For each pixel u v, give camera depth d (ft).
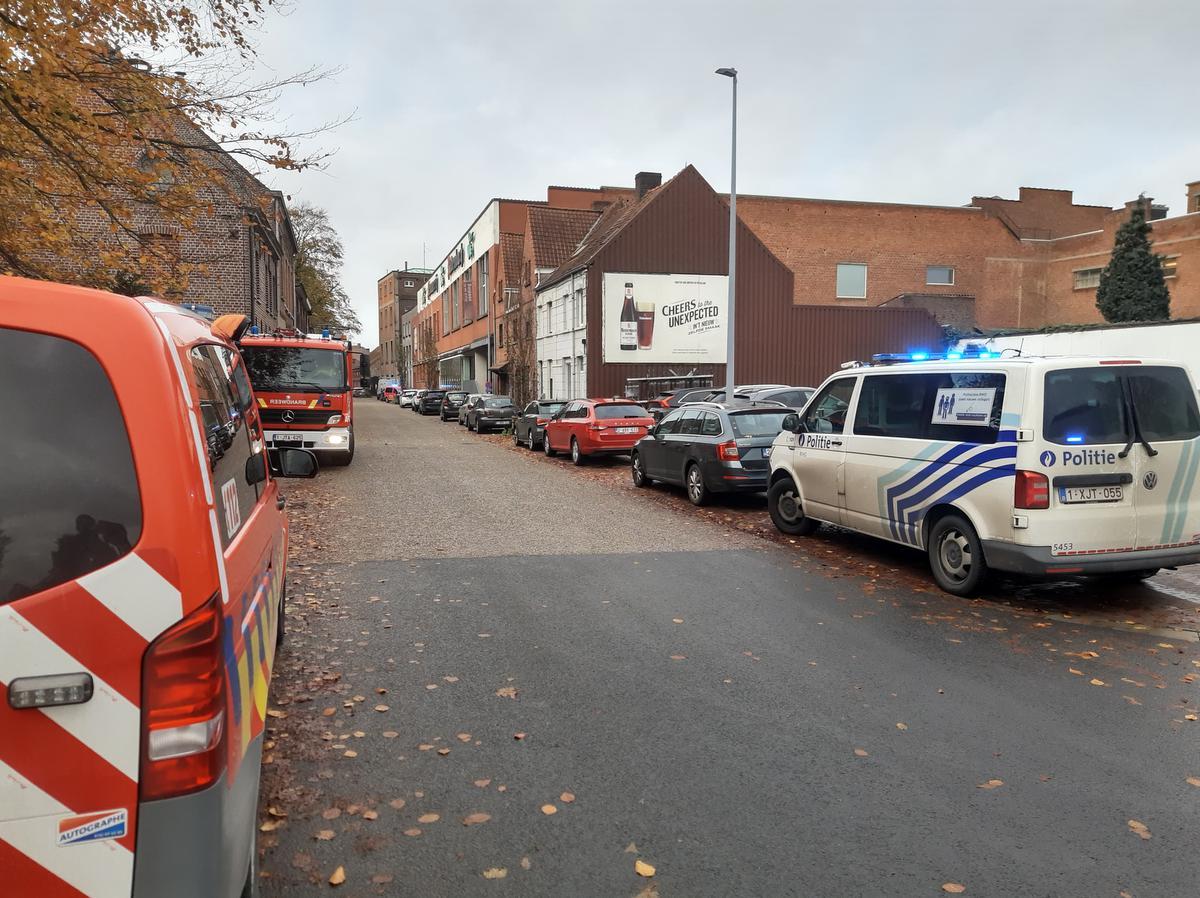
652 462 43.93
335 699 14.92
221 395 9.65
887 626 19.44
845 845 10.30
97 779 5.97
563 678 16.03
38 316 6.13
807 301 134.72
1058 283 138.31
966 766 12.43
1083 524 19.76
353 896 9.23
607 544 29.14
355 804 11.23
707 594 22.29
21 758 5.84
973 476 21.11
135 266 26.16
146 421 6.22
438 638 18.42
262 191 28.30
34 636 5.84
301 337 53.98
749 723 13.98
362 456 63.57
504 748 13.00
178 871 6.14
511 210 163.32
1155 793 11.62
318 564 25.63
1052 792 11.64
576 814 11.03
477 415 95.40
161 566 6.08
